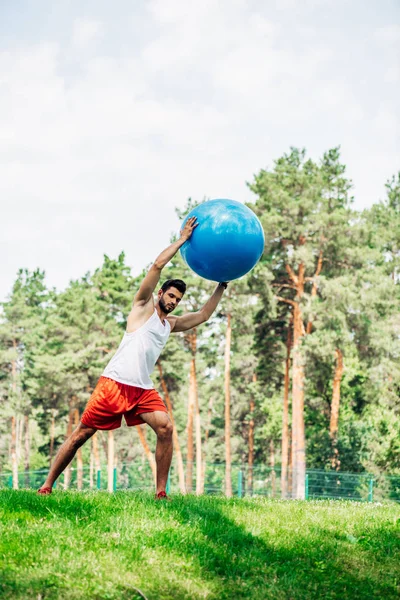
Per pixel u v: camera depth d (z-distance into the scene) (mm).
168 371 44531
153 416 8133
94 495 8758
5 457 59125
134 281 49375
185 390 56312
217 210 7801
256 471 54594
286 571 6824
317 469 39938
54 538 6695
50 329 48812
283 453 42844
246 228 7723
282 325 42375
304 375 38781
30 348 58812
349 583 6734
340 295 36594
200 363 51406
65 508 7602
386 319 39219
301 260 37281
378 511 9828
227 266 7859
